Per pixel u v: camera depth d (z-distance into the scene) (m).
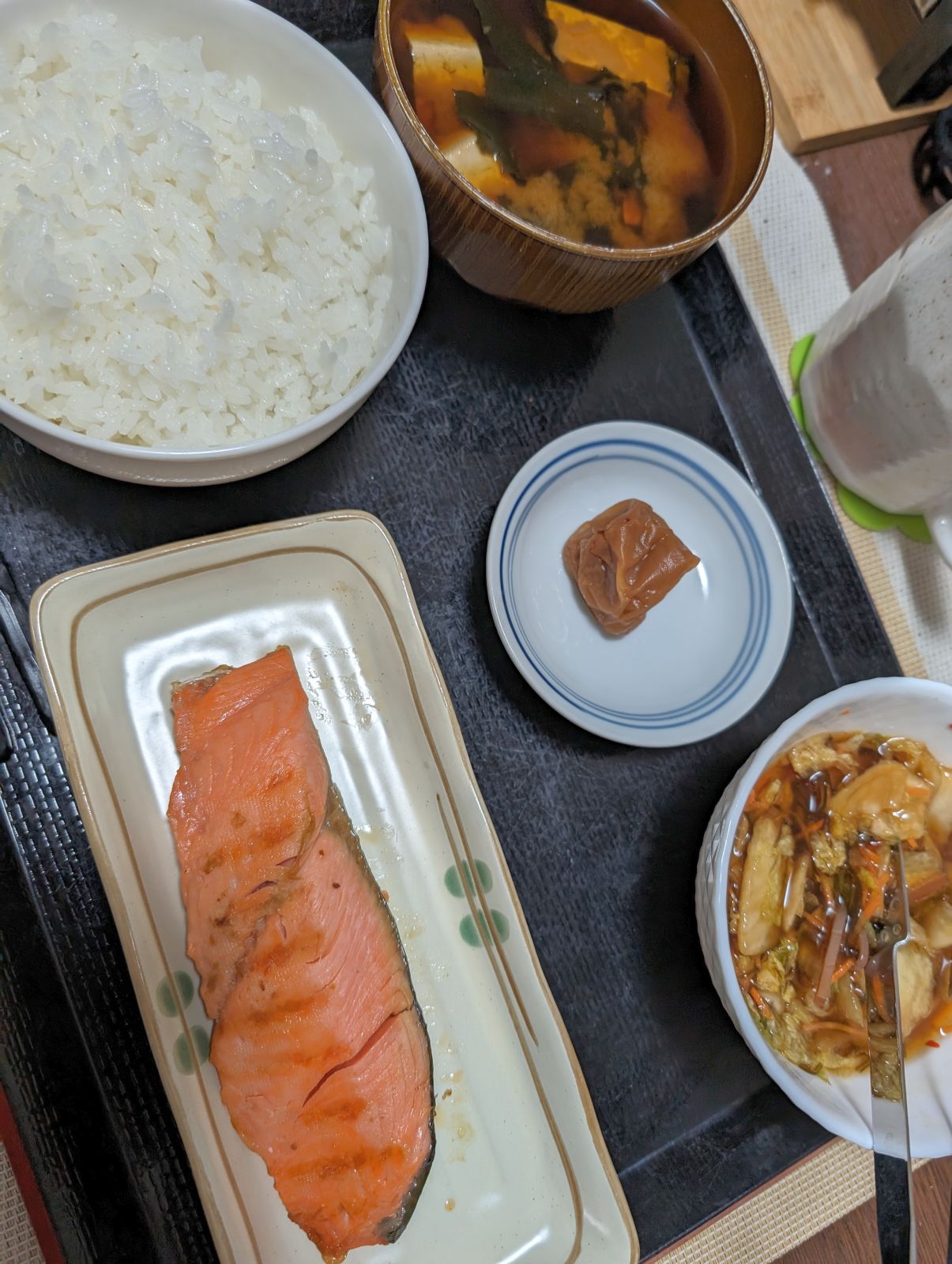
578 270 0.29
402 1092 0.27
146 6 0.29
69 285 0.26
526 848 0.31
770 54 0.41
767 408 0.37
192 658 0.31
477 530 0.33
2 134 0.28
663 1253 0.30
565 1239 0.29
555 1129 0.29
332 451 0.32
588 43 0.33
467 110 0.32
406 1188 0.27
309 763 0.29
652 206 0.33
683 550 0.33
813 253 0.41
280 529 0.30
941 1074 0.29
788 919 0.31
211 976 0.27
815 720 0.30
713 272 0.37
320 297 0.30
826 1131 0.31
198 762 0.28
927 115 0.42
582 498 0.35
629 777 0.33
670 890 0.32
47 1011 0.26
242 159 0.30
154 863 0.28
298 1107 0.27
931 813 0.32
